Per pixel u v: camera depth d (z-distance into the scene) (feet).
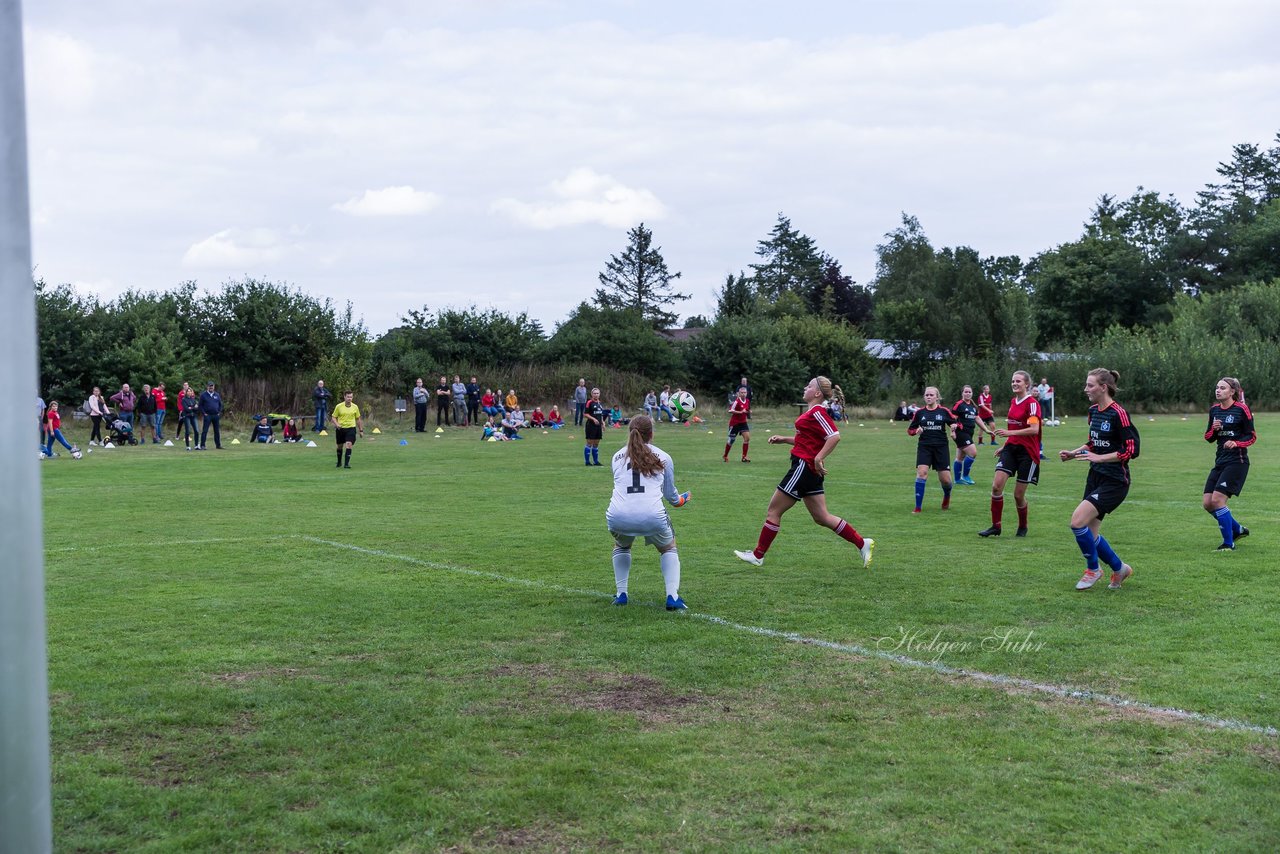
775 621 26.04
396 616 26.61
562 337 182.39
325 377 142.82
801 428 32.76
